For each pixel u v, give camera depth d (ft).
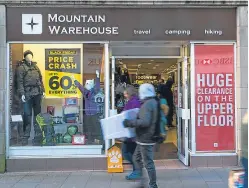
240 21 27.07
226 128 27.58
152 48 29.40
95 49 27.61
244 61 27.09
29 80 27.71
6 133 26.99
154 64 32.89
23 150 27.45
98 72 27.73
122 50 29.37
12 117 27.48
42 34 27.02
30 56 27.53
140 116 20.08
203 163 27.35
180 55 29.35
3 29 26.68
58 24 27.02
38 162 27.12
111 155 26.58
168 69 33.99
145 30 27.12
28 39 26.96
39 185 23.52
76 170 27.17
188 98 27.91
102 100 27.81
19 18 26.89
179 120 29.86
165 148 33.86
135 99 24.06
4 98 26.71
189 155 27.68
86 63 27.73
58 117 27.99
